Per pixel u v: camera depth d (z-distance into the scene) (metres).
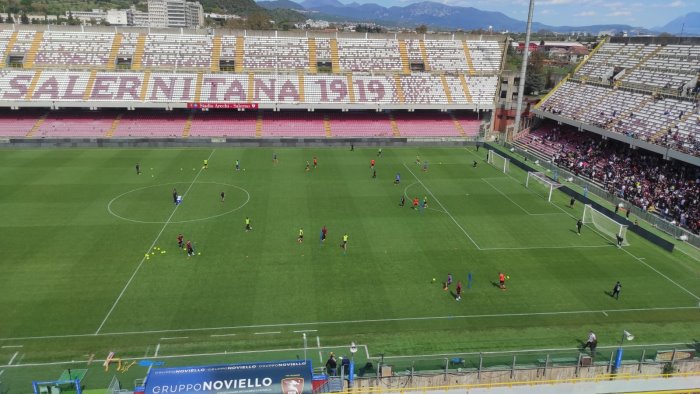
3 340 28.91
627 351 27.03
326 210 51.28
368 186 59.84
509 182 63.19
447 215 50.78
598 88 76.75
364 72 91.31
